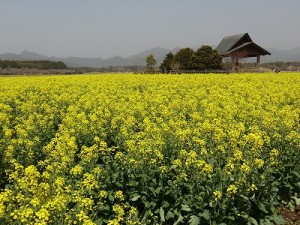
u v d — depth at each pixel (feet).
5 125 44.14
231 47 232.94
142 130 44.06
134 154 29.40
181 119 47.96
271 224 27.27
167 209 26.84
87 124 41.32
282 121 39.52
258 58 224.94
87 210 22.33
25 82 97.09
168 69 223.92
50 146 33.45
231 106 51.16
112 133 41.06
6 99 65.72
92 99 61.16
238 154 27.55
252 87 77.46
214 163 29.14
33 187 21.13
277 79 99.71
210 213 24.90
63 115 51.60
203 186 26.35
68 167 29.86
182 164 28.50
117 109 52.06
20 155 33.91
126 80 100.63
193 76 114.62
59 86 88.84
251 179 27.20
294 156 31.37
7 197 20.20
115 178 27.45
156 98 61.36
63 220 20.58
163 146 32.07
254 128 37.76
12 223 19.47
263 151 31.81
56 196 21.25
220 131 33.76
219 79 101.76
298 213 30.25
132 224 23.09
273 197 28.73
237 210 25.67
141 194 27.04
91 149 29.71
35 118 48.24
